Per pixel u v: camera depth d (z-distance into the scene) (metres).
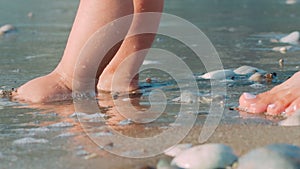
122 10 3.10
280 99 2.90
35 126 2.73
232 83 3.49
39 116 2.89
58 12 7.02
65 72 3.24
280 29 5.54
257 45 4.73
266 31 5.45
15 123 2.78
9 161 2.28
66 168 2.19
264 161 2.03
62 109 3.01
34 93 3.21
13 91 3.32
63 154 2.34
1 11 7.11
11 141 2.51
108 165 2.21
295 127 2.58
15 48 4.77
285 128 2.57
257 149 2.11
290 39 4.90
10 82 3.57
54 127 2.71
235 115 2.84
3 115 2.92
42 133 2.62
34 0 8.17
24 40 5.17
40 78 3.29
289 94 2.93
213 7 7.18
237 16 6.45
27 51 4.63
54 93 3.20
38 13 6.94
